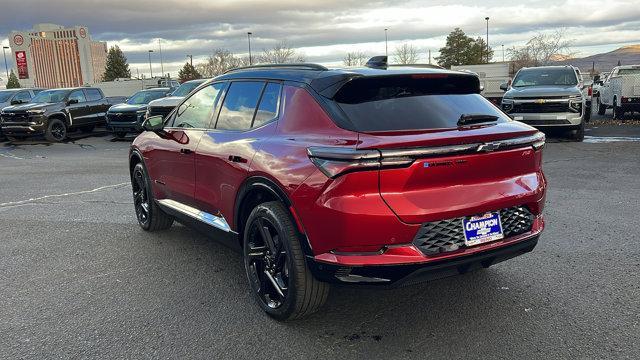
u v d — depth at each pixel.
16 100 20.06
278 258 3.67
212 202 4.46
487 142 3.29
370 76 3.53
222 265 4.99
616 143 12.59
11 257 5.33
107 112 18.56
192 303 4.11
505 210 3.48
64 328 3.72
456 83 3.99
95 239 5.90
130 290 4.40
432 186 3.18
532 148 3.60
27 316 3.93
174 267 4.95
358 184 3.05
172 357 3.30
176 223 6.55
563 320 3.64
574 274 4.46
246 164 3.84
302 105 3.66
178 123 5.24
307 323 3.72
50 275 4.80
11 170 11.76
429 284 4.35
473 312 3.82
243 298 4.20
